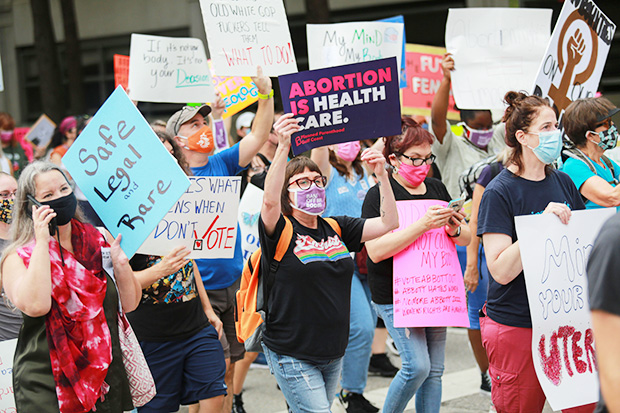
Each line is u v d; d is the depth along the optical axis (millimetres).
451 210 5926
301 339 5258
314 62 8523
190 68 8609
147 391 4922
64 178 4574
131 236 4930
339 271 5379
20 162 14523
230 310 7086
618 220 3029
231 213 5977
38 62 20953
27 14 25922
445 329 6367
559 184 5363
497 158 6465
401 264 6164
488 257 5145
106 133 4973
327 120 5711
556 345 5023
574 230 5117
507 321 5105
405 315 6043
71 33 21297
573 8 7027
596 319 2996
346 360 7438
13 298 4375
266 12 6789
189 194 5773
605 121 6117
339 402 7512
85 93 26062
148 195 4859
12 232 4570
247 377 9586
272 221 5242
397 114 5719
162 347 5828
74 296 4477
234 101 9195
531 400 5121
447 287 6137
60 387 4367
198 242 5848
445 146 9047
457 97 8383
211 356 5965
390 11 21188
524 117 5125
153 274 5348
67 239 4645
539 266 4992
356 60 8547
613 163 6812
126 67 10156
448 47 8422
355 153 7840
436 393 6258
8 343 5637
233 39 6609
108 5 25031
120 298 4879
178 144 6180
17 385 4418
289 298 5258
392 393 6105
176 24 24234
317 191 5410
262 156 9008
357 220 5781
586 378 5074
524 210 5160
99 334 4547
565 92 7090
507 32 8359
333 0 21734
